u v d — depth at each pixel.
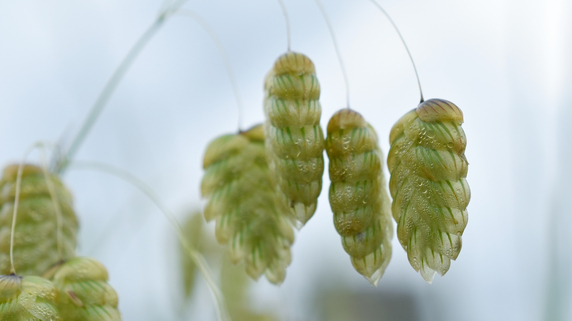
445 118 0.11
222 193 0.12
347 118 0.11
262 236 0.12
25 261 0.12
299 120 0.11
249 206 0.12
